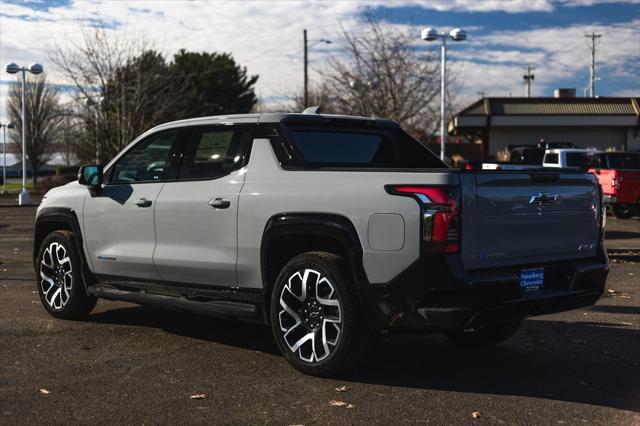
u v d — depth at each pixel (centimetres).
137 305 818
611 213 2214
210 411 461
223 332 684
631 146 4419
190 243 612
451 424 442
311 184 541
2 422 437
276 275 568
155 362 576
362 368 532
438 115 2877
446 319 479
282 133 583
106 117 3359
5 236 1670
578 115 4303
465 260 486
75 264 716
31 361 574
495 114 4338
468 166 676
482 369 570
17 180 7512
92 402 476
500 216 504
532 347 646
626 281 1030
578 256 568
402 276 489
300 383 522
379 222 498
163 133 666
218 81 5650
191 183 620
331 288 518
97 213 691
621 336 690
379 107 2736
